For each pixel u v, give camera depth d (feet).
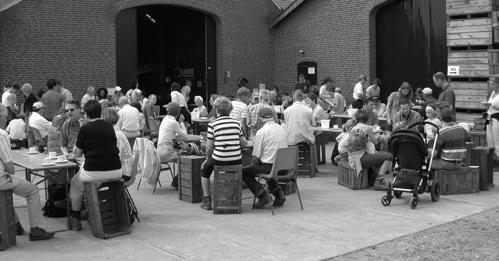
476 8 47.42
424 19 64.13
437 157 30.40
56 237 23.12
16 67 60.95
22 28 61.21
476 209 27.12
